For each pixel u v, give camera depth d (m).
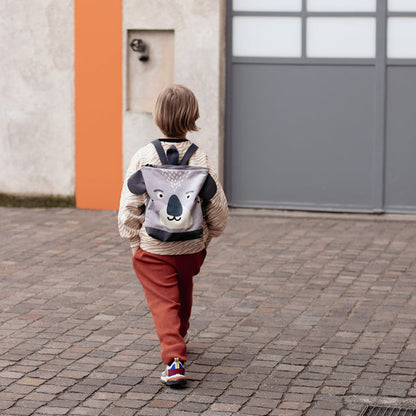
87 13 12.29
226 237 10.68
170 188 5.74
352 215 12.01
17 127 12.69
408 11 11.72
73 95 12.48
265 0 12.02
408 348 6.70
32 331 7.13
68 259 9.61
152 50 12.23
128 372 6.24
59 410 5.57
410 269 9.12
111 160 12.49
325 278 8.79
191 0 11.97
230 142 12.29
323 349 6.70
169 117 5.84
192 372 6.25
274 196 12.28
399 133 11.88
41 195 12.77
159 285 5.96
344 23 11.87
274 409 5.59
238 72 12.18
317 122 12.05
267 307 7.82
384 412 5.54
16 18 12.49
